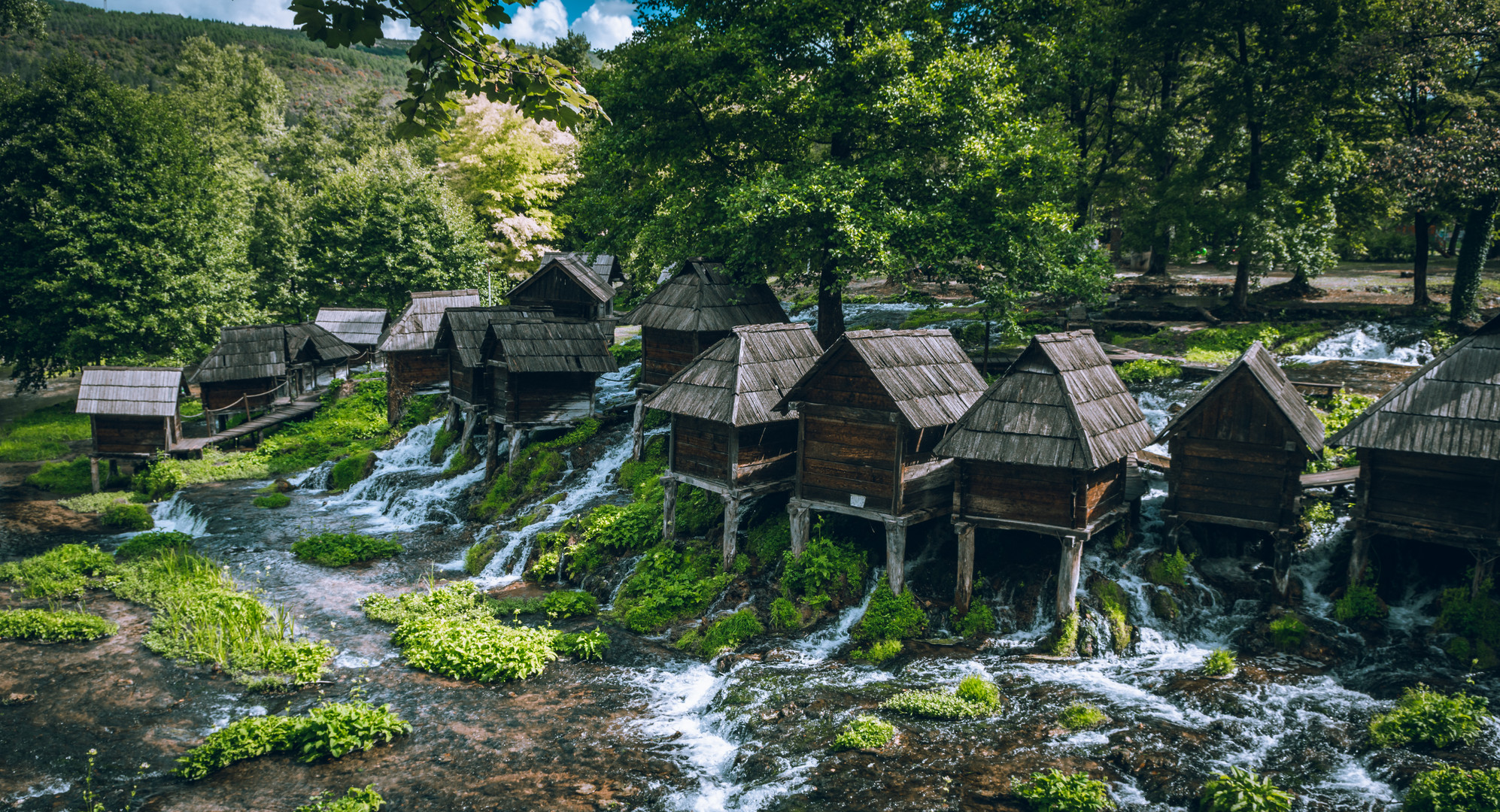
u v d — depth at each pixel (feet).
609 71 91.45
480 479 93.50
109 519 90.94
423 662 54.70
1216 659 47.83
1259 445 51.57
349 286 171.53
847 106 78.02
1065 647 50.57
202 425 131.44
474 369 96.99
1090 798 35.53
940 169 81.15
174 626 60.64
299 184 234.58
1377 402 48.85
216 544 81.66
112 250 129.39
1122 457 54.70
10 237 130.31
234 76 336.08
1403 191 88.17
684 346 82.38
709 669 53.83
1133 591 53.78
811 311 135.54
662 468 80.53
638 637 58.95
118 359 134.00
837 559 59.06
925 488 57.31
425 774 42.27
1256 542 56.95
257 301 178.09
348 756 44.09
